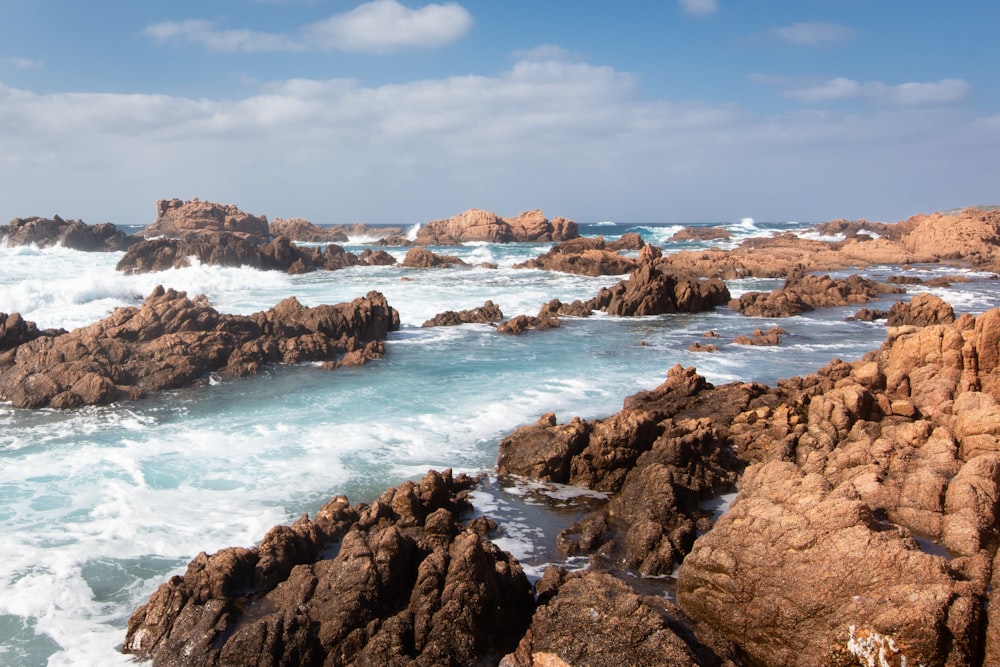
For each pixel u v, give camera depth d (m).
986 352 19.88
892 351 21.94
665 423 20.22
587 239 87.00
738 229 171.38
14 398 24.72
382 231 154.25
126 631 11.88
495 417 23.41
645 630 10.57
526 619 12.12
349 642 11.25
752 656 11.40
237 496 17.06
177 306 31.23
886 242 87.75
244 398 25.75
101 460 19.34
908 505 13.97
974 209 96.62
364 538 12.87
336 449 20.36
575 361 31.94
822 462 16.52
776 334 37.12
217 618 11.69
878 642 10.05
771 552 11.53
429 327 40.97
